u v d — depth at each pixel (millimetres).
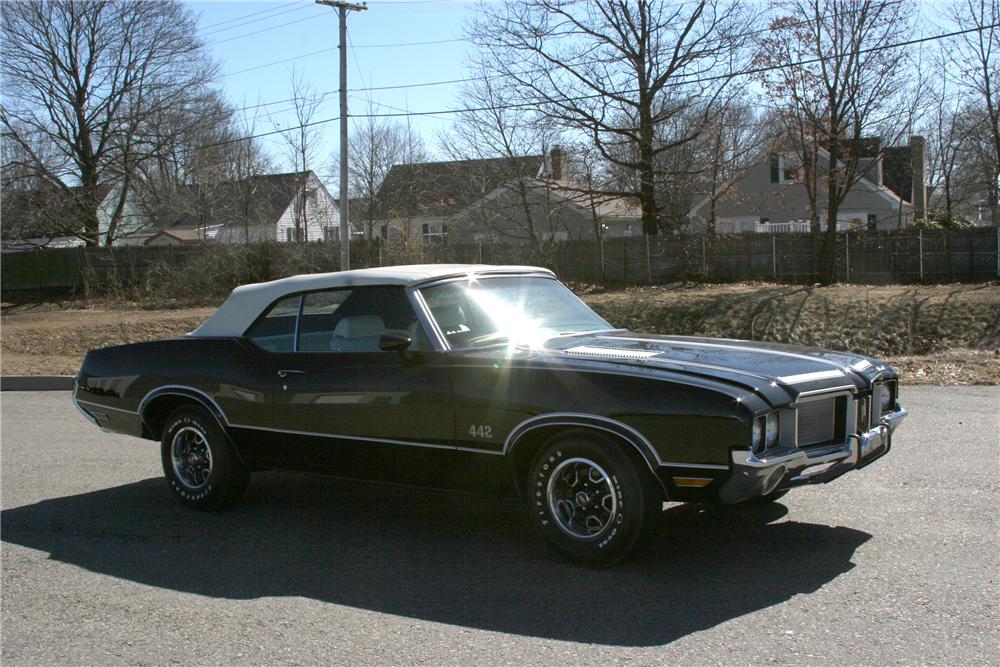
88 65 38281
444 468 5109
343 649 3826
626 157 31781
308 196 49469
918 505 5719
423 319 5223
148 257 34844
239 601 4477
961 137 34000
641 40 26844
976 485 6145
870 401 4930
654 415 4340
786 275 27234
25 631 4176
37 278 36219
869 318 19641
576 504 4695
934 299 20266
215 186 41094
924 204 43875
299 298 5867
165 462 6461
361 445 5391
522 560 4949
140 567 5094
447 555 5105
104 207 46500
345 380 5422
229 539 5609
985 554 4719
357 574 4824
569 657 3641
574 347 5121
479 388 4895
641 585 4445
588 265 29766
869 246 26188
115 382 6641
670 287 27016
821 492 6133
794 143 25656
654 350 5020
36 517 6285
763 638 3754
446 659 3674
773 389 4355
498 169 35000
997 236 24906
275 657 3771
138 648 3932
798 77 23562
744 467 4172
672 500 4422
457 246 31359
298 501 6547
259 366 5887
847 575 4488
